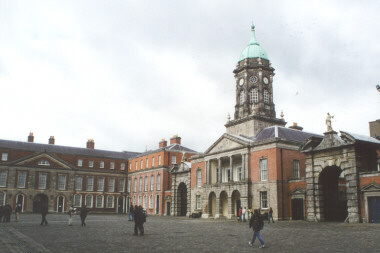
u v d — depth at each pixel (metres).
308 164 39.25
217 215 51.94
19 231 25.53
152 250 16.36
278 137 44.91
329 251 15.76
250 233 25.12
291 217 43.41
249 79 57.56
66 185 79.69
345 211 42.25
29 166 76.12
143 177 80.06
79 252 15.65
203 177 57.47
